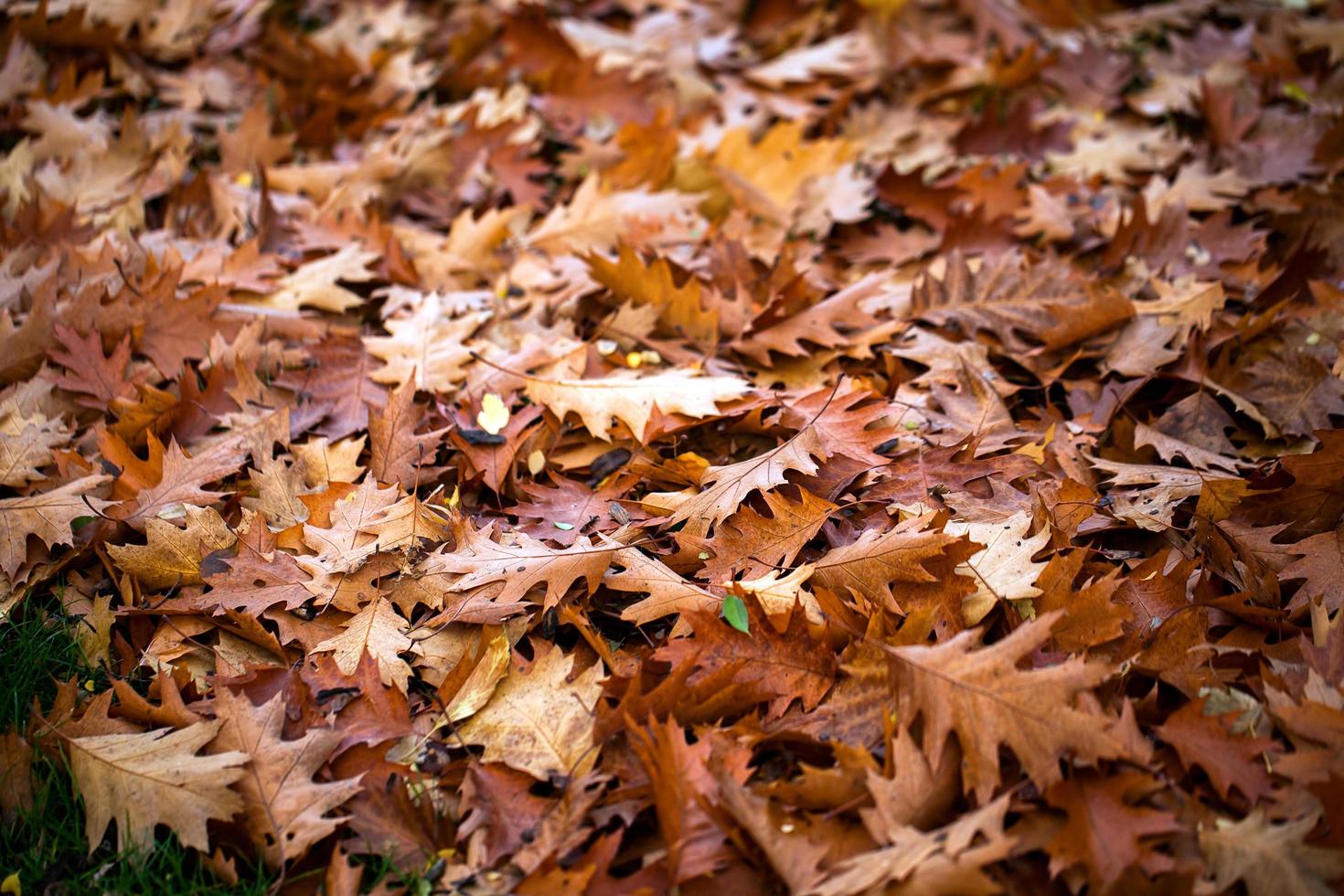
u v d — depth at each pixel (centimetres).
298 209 328
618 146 361
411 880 165
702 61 422
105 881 171
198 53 411
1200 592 204
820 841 165
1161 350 261
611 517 227
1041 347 274
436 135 351
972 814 158
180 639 208
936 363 265
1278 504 219
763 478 218
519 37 400
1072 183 341
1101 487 233
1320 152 333
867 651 186
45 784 183
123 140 333
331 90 395
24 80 356
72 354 251
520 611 205
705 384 245
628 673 193
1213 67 390
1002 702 168
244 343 267
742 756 173
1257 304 284
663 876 162
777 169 352
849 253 329
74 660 204
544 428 251
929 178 361
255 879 171
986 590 197
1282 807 164
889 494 226
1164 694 188
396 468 236
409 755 186
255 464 240
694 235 326
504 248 329
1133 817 158
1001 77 395
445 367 264
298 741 181
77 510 219
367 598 208
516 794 176
